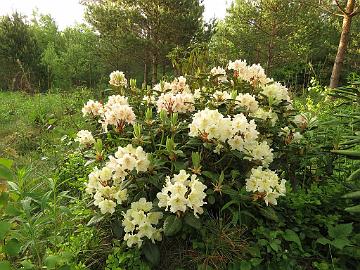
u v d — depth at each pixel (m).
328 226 2.56
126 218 2.48
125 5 13.98
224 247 2.49
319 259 2.53
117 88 4.45
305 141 3.23
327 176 3.05
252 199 2.60
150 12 13.70
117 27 13.49
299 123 3.26
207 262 2.43
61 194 2.85
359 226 2.69
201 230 2.54
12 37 18.97
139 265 2.53
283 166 2.96
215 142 2.70
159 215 2.50
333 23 16.08
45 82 19.92
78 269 2.47
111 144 3.51
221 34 16.05
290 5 13.98
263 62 16.34
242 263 2.43
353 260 2.48
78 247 2.71
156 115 3.64
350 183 2.87
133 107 3.84
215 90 3.68
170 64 14.95
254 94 3.52
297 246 2.55
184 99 3.28
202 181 2.57
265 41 14.99
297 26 14.46
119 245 2.65
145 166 2.56
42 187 3.92
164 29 13.83
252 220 2.72
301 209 2.77
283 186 2.56
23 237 2.42
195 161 2.55
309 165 3.09
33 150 5.90
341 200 2.80
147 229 2.46
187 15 13.49
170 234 2.33
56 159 4.84
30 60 19.22
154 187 2.77
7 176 1.95
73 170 4.08
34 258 2.64
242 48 15.50
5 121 8.59
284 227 2.68
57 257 2.10
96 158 2.98
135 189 2.72
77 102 9.58
